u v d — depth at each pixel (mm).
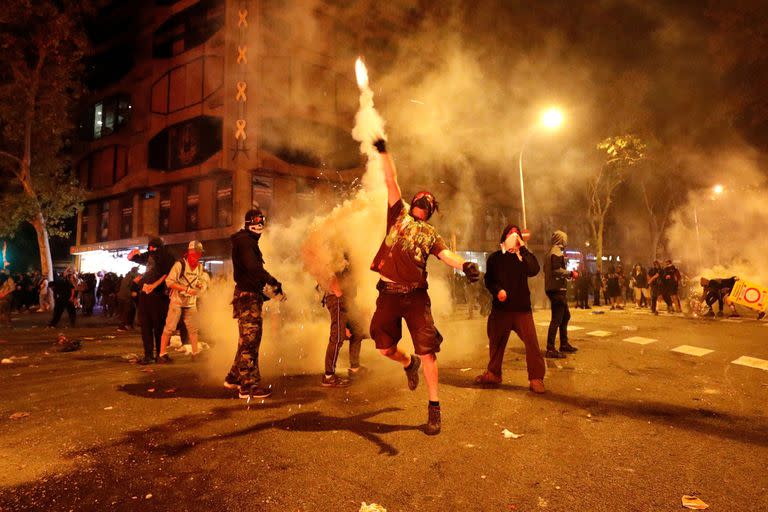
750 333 9445
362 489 2629
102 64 32281
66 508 2432
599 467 2936
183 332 8695
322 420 3855
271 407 4246
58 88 22672
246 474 2828
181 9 27391
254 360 4645
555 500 2506
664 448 3260
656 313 14703
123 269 31641
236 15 25188
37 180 24469
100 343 9438
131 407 4281
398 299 3488
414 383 3836
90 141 33031
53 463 3010
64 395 4797
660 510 2400
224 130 24719
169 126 27578
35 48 22328
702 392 4805
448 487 2654
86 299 18250
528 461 3025
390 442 3350
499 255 5051
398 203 3564
